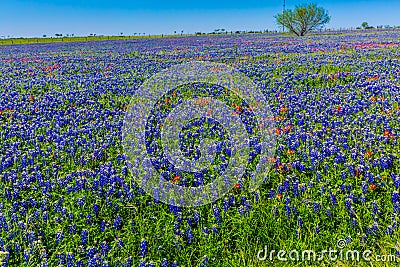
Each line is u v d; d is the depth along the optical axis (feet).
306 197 20.29
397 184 20.66
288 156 25.82
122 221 19.39
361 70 58.23
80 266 16.30
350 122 32.81
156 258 16.81
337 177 22.80
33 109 41.75
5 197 21.88
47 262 16.06
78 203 20.39
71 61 93.50
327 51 91.20
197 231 18.33
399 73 53.06
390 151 25.70
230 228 18.45
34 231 18.38
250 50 102.06
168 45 144.25
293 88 48.47
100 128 33.76
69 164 26.73
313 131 29.84
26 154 28.19
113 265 16.44
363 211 19.08
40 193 22.29
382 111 35.27
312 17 200.64
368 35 163.32
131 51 119.14
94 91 50.57
